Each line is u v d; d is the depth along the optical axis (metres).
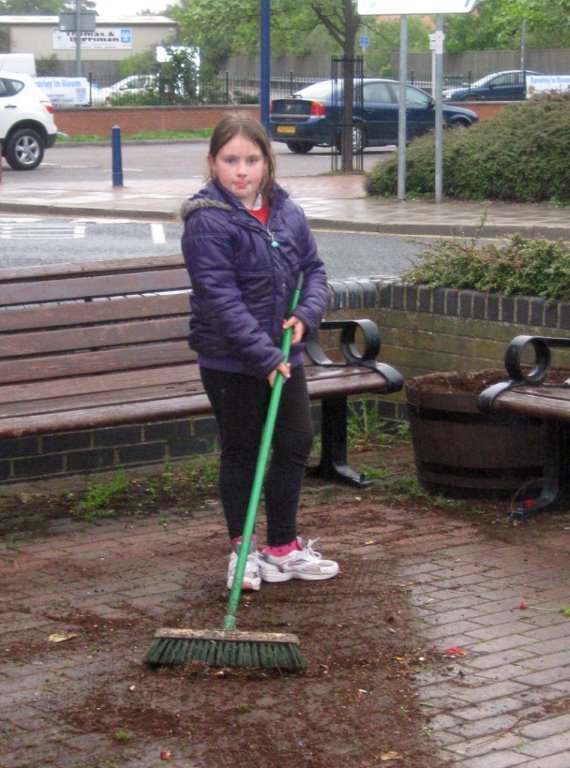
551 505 5.57
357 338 7.00
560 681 3.84
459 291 6.63
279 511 4.73
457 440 5.70
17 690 3.78
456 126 29.00
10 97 24.67
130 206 17.61
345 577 4.79
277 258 4.37
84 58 61.31
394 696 3.74
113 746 3.44
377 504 5.79
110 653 4.05
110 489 5.88
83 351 5.63
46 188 20.95
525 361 6.36
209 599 4.55
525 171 17.36
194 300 4.45
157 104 39.91
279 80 45.50
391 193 18.72
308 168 25.11
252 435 4.59
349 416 7.04
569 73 45.84
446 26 49.44
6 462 5.91
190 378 5.77
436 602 4.51
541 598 4.55
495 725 3.55
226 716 3.60
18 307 5.75
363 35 35.19
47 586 4.69
